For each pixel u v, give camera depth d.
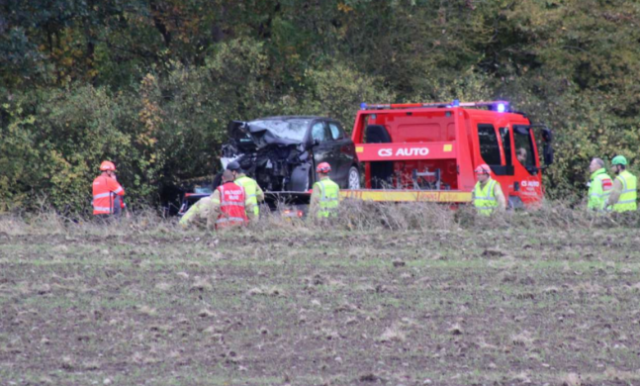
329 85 87.75
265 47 95.19
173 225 53.88
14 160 76.00
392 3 94.44
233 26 98.44
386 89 91.44
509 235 49.44
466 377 24.70
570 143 91.12
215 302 33.38
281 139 59.31
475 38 106.19
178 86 83.75
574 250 44.69
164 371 25.25
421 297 34.28
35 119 77.62
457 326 29.48
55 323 30.34
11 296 34.12
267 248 45.44
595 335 29.02
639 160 93.50
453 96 94.75
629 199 55.44
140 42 98.00
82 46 96.50
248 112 87.12
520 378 24.55
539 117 95.12
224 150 60.97
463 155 61.75
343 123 85.88
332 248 45.47
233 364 25.98
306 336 28.84
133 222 54.78
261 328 29.66
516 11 104.31
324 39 98.25
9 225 53.59
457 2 101.50
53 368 25.52
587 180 91.75
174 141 81.06
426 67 100.19
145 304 33.03
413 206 53.44
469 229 51.91
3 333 29.05
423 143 62.25
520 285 36.53
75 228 53.56
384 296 34.41
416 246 46.00
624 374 24.75
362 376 24.62
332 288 35.81
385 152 63.50
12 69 83.00
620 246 45.84
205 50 98.75
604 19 106.56
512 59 110.44
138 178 77.62
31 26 83.38
